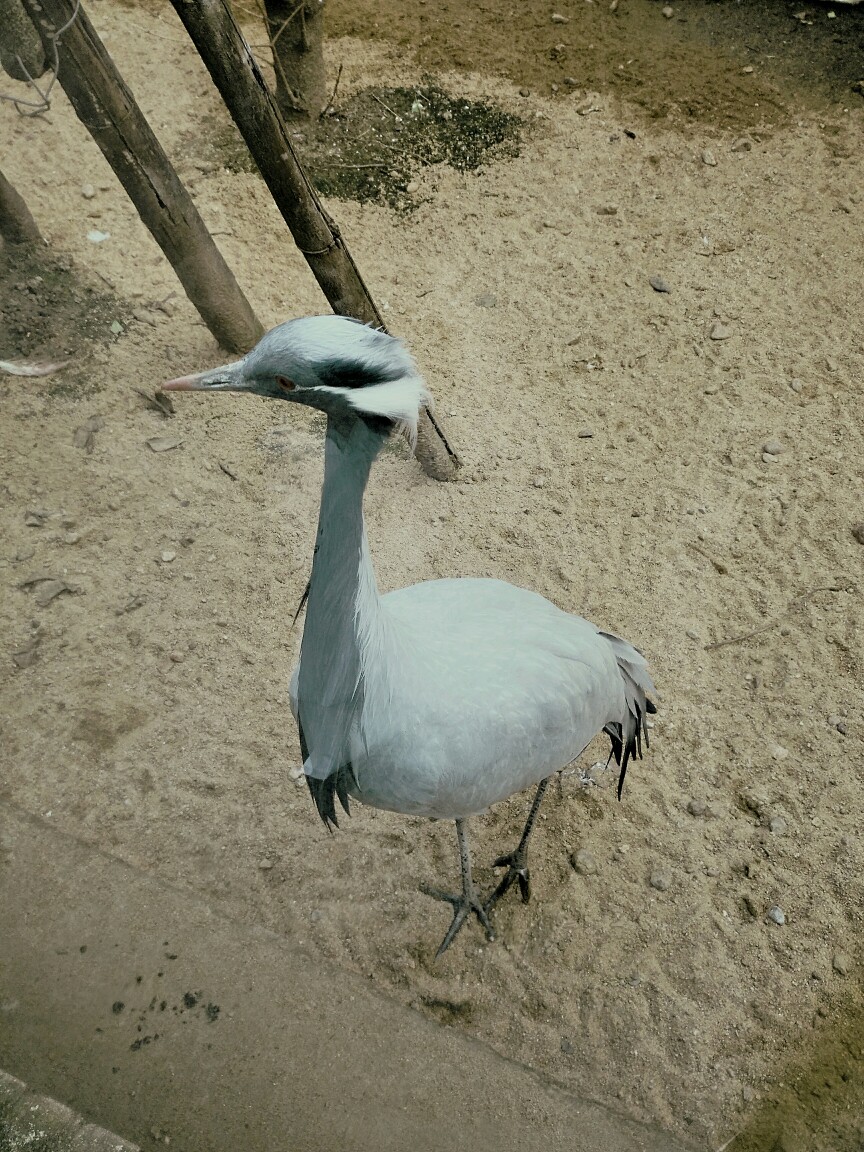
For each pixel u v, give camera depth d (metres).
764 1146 1.11
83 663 1.44
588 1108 1.13
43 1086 1.14
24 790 1.34
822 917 1.24
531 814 1.24
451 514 1.60
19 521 1.57
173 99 2.16
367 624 0.96
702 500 1.60
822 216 1.96
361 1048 1.16
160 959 1.22
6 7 1.47
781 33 2.30
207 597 1.51
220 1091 1.14
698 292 1.86
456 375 1.76
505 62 2.27
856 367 1.74
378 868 1.28
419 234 1.97
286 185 1.29
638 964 1.21
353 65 2.25
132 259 1.90
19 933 1.24
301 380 0.86
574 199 2.02
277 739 1.38
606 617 1.49
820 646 1.45
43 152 2.04
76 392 1.72
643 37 2.31
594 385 1.75
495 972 1.21
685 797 1.33
